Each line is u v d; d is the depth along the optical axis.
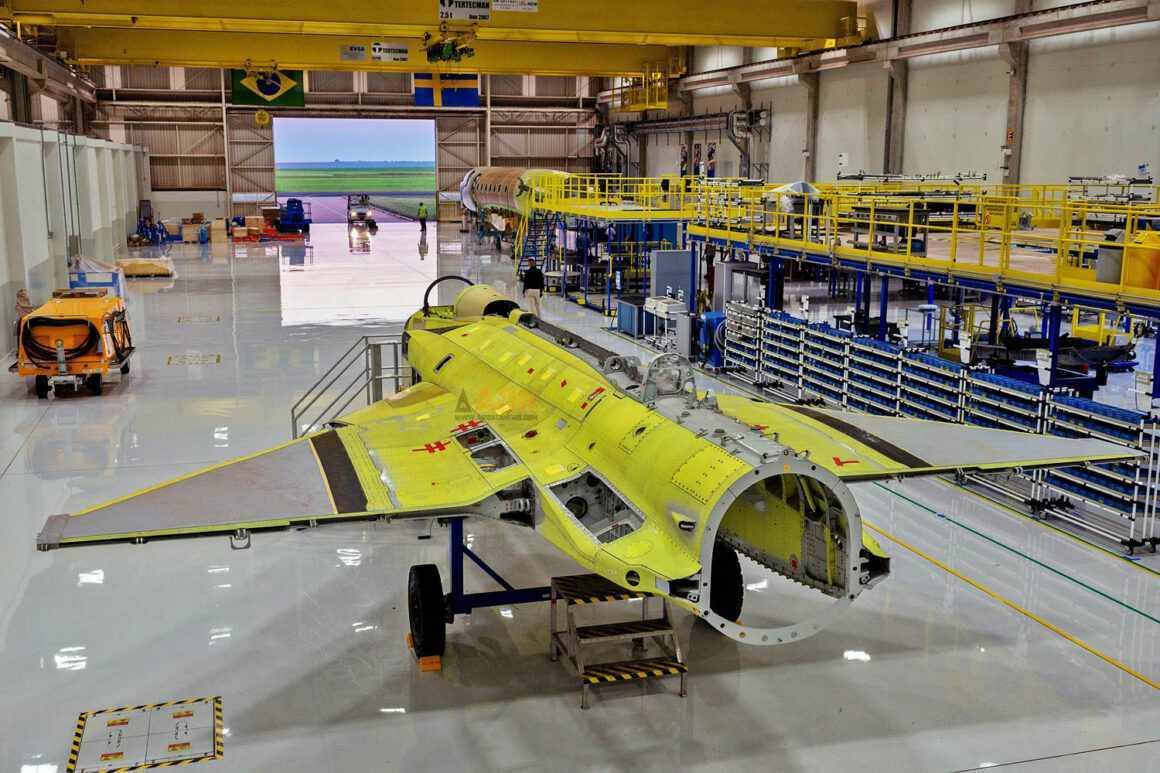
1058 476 12.05
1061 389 12.35
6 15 27.81
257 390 19.02
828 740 7.52
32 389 19.12
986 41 29.66
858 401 16.50
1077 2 27.02
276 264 41.72
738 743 7.49
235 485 7.95
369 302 30.55
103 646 8.97
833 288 30.19
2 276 21.88
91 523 6.90
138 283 35.16
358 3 30.05
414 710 7.97
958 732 7.61
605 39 34.97
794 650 8.98
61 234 27.28
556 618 9.20
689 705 8.05
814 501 7.58
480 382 10.88
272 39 41.84
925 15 33.44
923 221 20.36
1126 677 8.45
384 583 10.51
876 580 7.10
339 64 43.34
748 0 34.69
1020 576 10.58
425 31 32.50
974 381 13.62
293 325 26.27
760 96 44.94
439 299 31.22
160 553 11.20
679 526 6.99
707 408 8.24
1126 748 7.38
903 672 8.55
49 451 15.01
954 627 9.41
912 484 13.74
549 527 8.02
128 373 20.56
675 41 35.53
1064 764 7.18
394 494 7.86
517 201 36.78
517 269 33.66
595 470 8.21
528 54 46.12
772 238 20.78
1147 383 12.20
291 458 8.84
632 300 25.50
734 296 23.61
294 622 9.55
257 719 7.80
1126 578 10.52
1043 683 8.35
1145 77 25.03
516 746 7.45
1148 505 11.14
